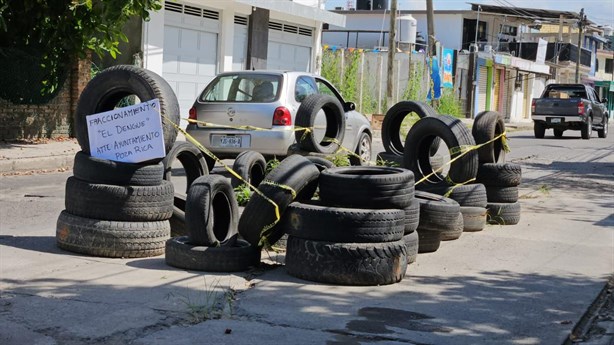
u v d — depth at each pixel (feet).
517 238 31.09
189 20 77.36
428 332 18.44
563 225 34.65
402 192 23.34
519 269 25.71
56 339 16.98
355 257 22.17
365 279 22.29
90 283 21.52
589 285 23.85
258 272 23.65
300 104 42.04
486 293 22.34
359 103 108.37
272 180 23.47
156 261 24.45
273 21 91.50
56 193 39.55
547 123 105.29
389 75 94.94
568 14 185.37
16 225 30.32
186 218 23.73
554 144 93.50
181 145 30.19
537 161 69.00
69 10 53.98
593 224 35.29
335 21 100.22
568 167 64.34
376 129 92.07
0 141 56.03
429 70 110.52
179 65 77.10
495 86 156.56
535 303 21.49
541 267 26.13
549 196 44.73
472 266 25.80
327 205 23.65
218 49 82.02
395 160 38.40
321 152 40.16
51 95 59.77
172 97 25.29
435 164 38.01
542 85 189.16
